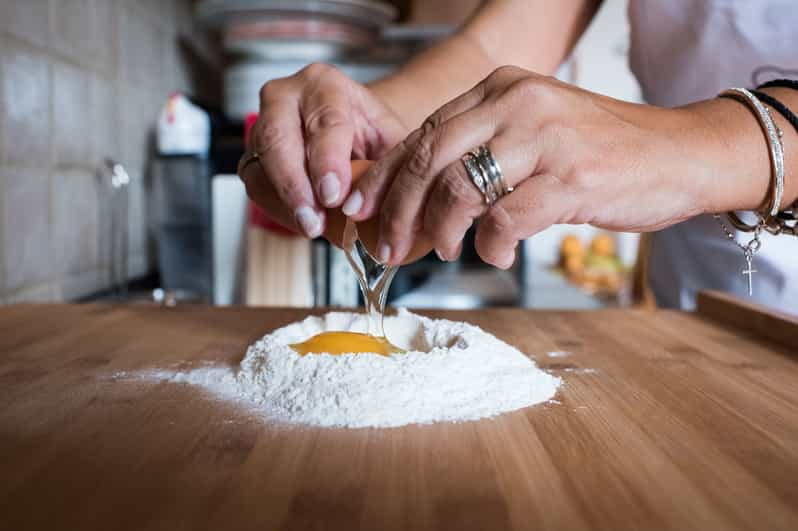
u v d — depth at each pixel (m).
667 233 1.16
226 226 1.53
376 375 0.63
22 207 1.10
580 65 2.70
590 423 0.60
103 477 0.48
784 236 0.98
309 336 0.80
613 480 0.48
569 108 0.55
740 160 0.59
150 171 1.69
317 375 0.63
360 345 0.71
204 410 0.62
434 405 0.61
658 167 0.56
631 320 1.00
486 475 0.49
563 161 0.55
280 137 0.70
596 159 0.55
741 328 0.96
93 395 0.65
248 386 0.67
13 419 0.59
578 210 0.56
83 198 1.33
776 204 0.62
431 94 0.98
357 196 0.61
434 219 0.57
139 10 1.63
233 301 1.55
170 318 0.96
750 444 0.55
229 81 1.73
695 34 0.99
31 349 0.81
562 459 0.52
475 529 0.41
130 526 0.41
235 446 0.54
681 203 0.59
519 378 0.68
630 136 0.56
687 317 1.02
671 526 0.42
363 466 0.50
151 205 1.69
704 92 1.00
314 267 1.43
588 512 0.44
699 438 0.57
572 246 2.60
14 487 0.46
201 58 2.15
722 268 1.06
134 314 0.98
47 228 1.18
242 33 1.64
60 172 1.23
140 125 1.64
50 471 0.49
